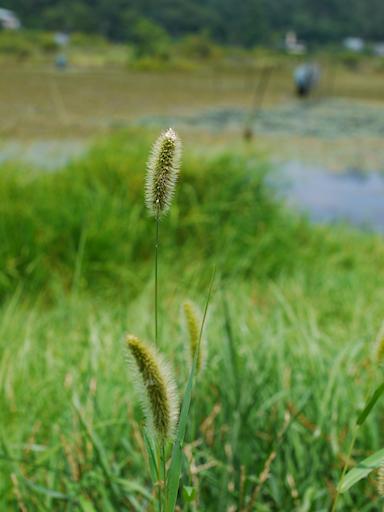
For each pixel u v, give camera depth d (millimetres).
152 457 1665
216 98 25031
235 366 2754
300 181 11453
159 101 22188
